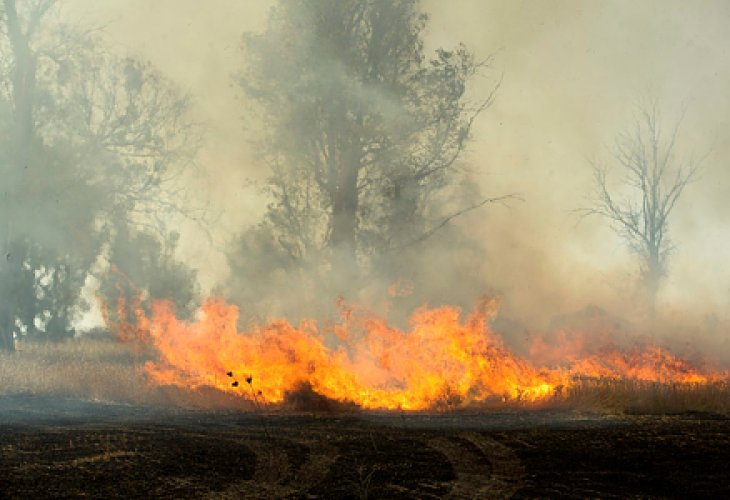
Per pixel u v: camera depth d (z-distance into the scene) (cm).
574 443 1627
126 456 1457
